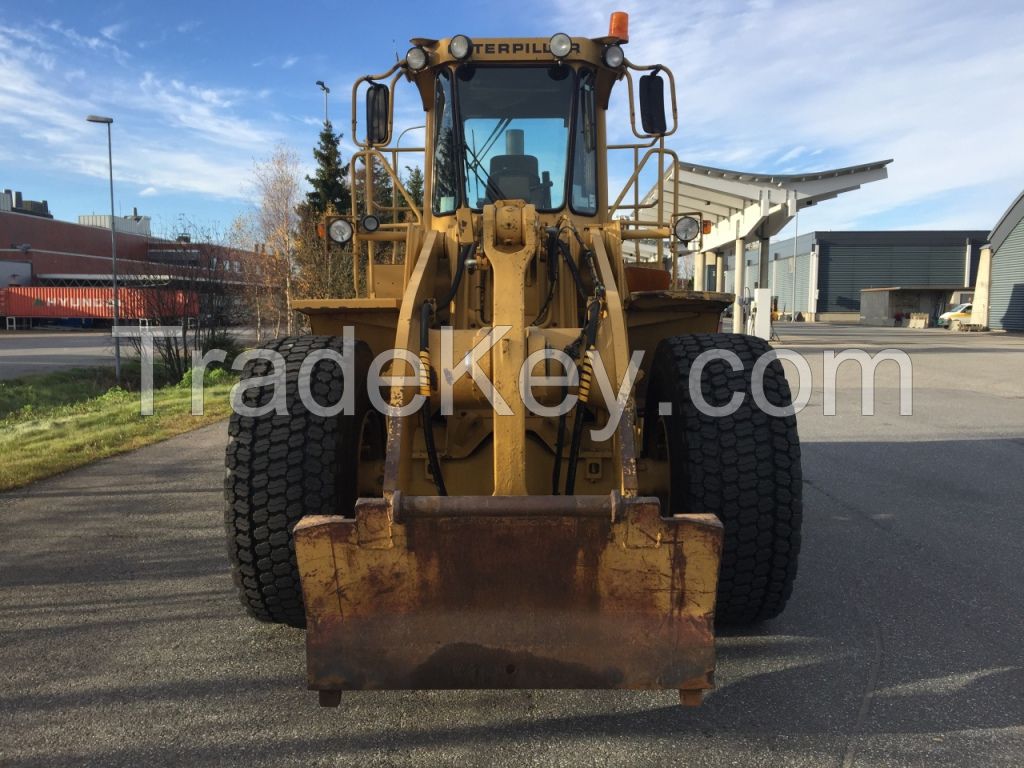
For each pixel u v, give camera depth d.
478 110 4.61
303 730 2.88
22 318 52.19
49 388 17.75
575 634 2.64
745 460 3.33
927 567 4.61
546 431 3.62
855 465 7.52
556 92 4.61
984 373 15.56
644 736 2.82
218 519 5.76
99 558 4.86
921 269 64.25
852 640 3.61
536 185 4.60
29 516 5.86
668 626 2.64
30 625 3.83
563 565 2.62
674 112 4.73
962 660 3.40
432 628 2.64
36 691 3.16
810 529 5.38
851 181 20.98
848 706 3.01
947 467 7.40
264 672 3.33
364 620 2.64
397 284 4.46
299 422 3.32
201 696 3.12
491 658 2.64
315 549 2.60
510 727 2.89
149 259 21.67
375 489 3.78
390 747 2.76
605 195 4.78
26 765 2.65
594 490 3.62
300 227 25.94
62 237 64.69
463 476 3.62
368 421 4.00
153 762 2.67
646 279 4.52
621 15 4.68
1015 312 34.97
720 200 22.97
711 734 2.83
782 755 2.69
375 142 4.78
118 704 3.06
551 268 3.77
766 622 3.81
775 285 77.56
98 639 3.66
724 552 3.35
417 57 4.55
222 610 4.02
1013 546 4.99
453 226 4.39
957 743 2.75
